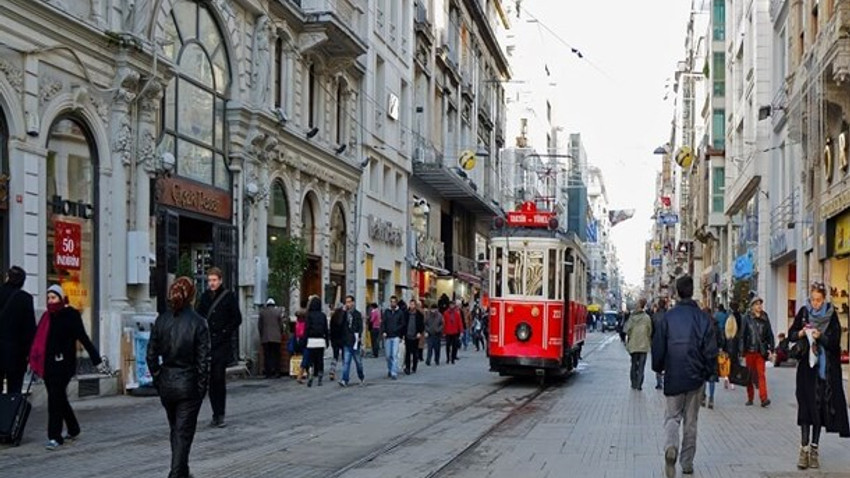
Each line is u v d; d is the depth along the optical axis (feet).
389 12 125.70
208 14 75.36
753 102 124.36
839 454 37.01
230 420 47.24
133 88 61.57
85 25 55.57
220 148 78.23
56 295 37.58
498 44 211.41
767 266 117.19
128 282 60.90
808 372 33.47
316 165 98.63
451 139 170.40
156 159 64.80
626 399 60.59
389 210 128.26
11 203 49.96
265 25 83.92
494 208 186.39
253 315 79.92
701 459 35.55
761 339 56.34
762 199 118.83
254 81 83.05
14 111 50.06
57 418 37.37
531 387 69.92
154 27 63.36
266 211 84.84
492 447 39.22
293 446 38.86
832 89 70.28
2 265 49.34
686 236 266.16
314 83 99.76
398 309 78.18
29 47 51.19
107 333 58.23
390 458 36.17
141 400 55.11
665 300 69.10
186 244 77.20
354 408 53.78
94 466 33.22
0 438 37.73
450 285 165.99
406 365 83.51
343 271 109.81
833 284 81.00
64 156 55.77
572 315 76.64
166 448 37.35
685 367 31.40
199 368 28.84
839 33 64.28
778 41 107.55
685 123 262.06
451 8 168.45
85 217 57.62
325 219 102.27
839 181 76.54
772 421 48.47
